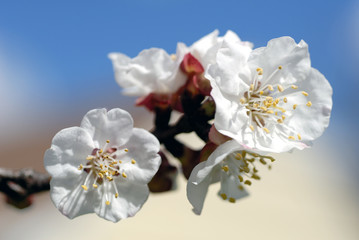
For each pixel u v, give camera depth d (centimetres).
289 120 12
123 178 12
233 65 12
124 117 12
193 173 12
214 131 12
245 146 11
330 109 12
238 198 15
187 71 13
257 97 13
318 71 12
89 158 12
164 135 13
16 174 13
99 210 12
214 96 12
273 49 12
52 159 12
